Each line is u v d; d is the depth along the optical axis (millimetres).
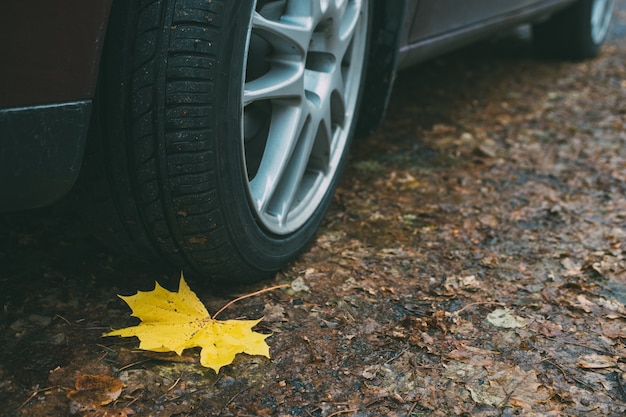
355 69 1584
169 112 1221
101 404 1167
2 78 1078
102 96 1223
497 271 1482
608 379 1248
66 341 1265
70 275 1396
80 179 1266
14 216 1531
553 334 1331
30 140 1111
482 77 2604
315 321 1336
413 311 1371
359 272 1456
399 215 1644
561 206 1705
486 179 1813
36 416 1149
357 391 1213
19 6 1070
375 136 2000
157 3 1208
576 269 1494
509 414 1186
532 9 2254
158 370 1229
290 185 1421
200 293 1375
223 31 1236
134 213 1275
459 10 1848
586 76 2693
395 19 1592
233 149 1278
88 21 1123
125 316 1319
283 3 1396
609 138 2070
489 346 1304
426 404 1197
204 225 1272
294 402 1191
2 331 1274
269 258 1386
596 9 2824
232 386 1210
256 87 1326
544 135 2076
